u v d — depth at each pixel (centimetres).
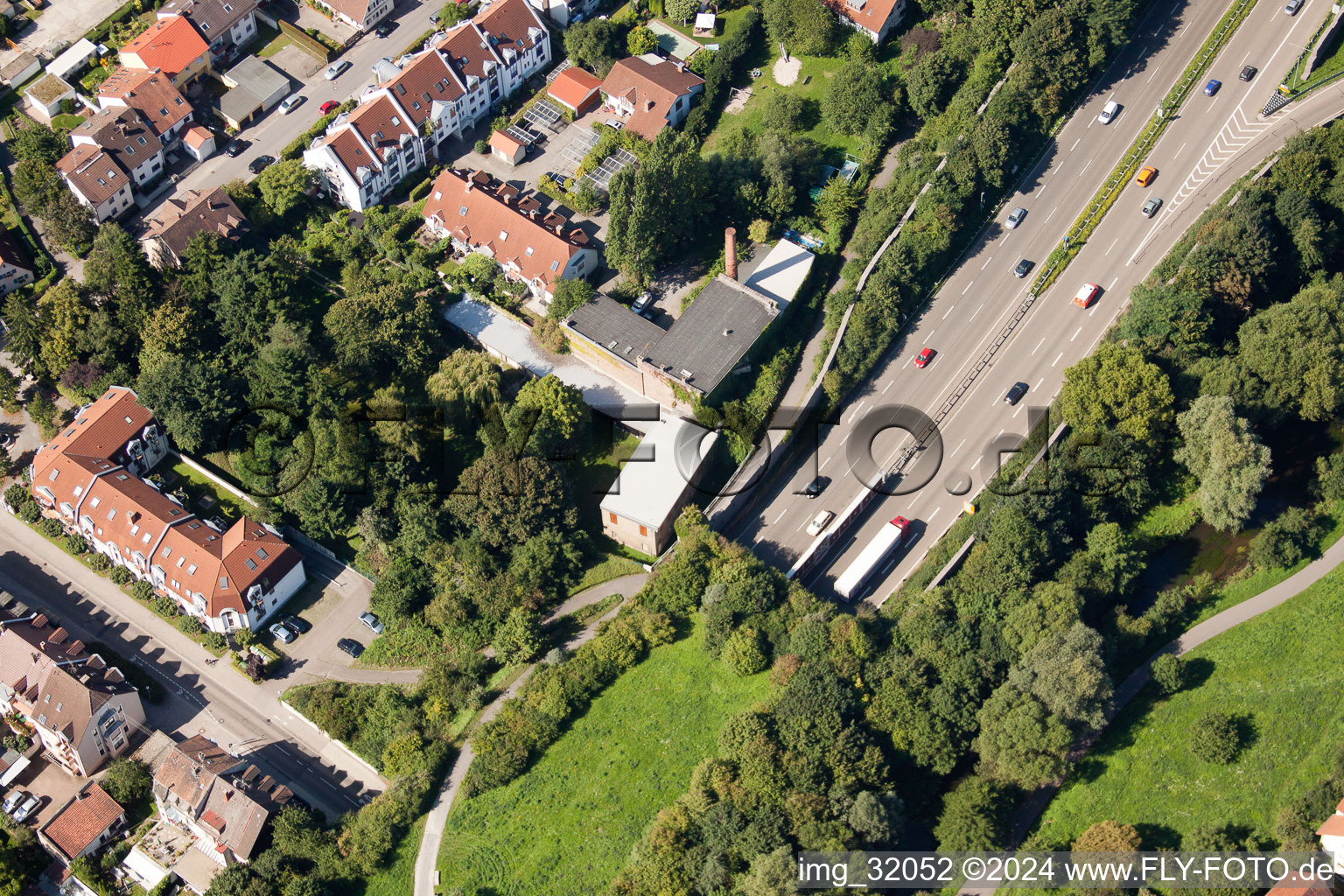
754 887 19450
